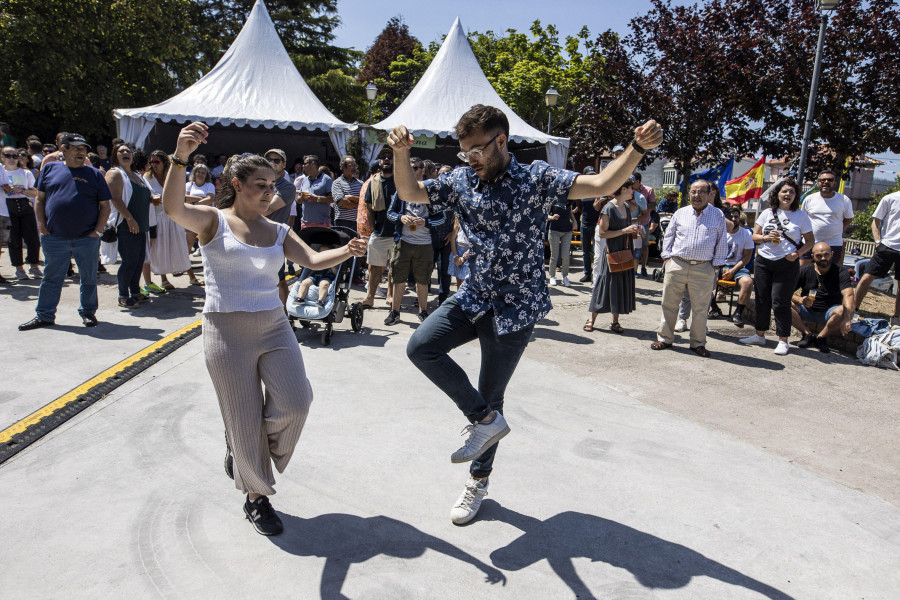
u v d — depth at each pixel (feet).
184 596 8.09
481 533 9.78
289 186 19.86
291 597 8.14
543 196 8.73
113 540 9.25
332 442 12.80
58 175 19.30
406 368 17.75
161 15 72.74
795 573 9.04
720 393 16.90
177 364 17.12
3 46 61.00
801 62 31.14
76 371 16.14
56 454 11.87
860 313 27.43
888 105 29.53
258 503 9.65
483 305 9.08
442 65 49.88
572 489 11.25
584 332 23.36
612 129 42.19
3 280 26.68
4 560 8.70
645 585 8.64
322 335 20.89
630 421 14.57
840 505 11.02
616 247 22.17
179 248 26.66
